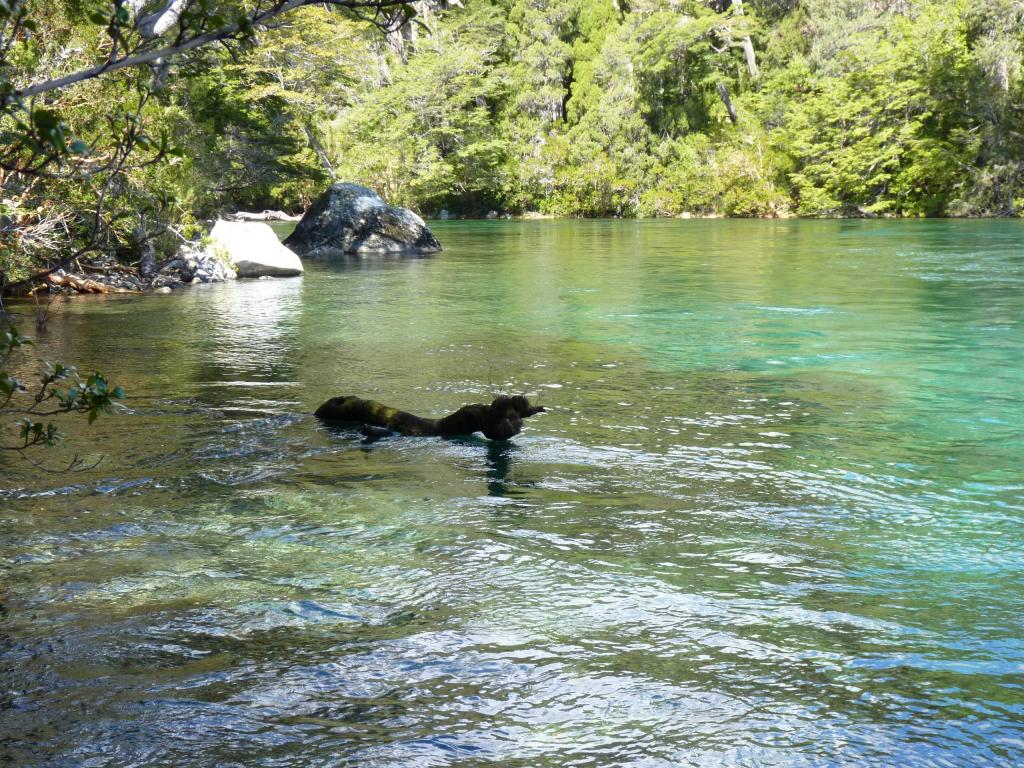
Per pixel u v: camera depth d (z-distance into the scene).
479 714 2.56
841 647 2.97
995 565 3.70
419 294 14.07
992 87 45.78
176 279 15.88
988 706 2.60
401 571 3.62
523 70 61.44
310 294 14.14
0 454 5.26
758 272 17.69
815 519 4.26
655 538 4.00
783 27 61.72
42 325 10.35
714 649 2.96
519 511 4.36
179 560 3.72
